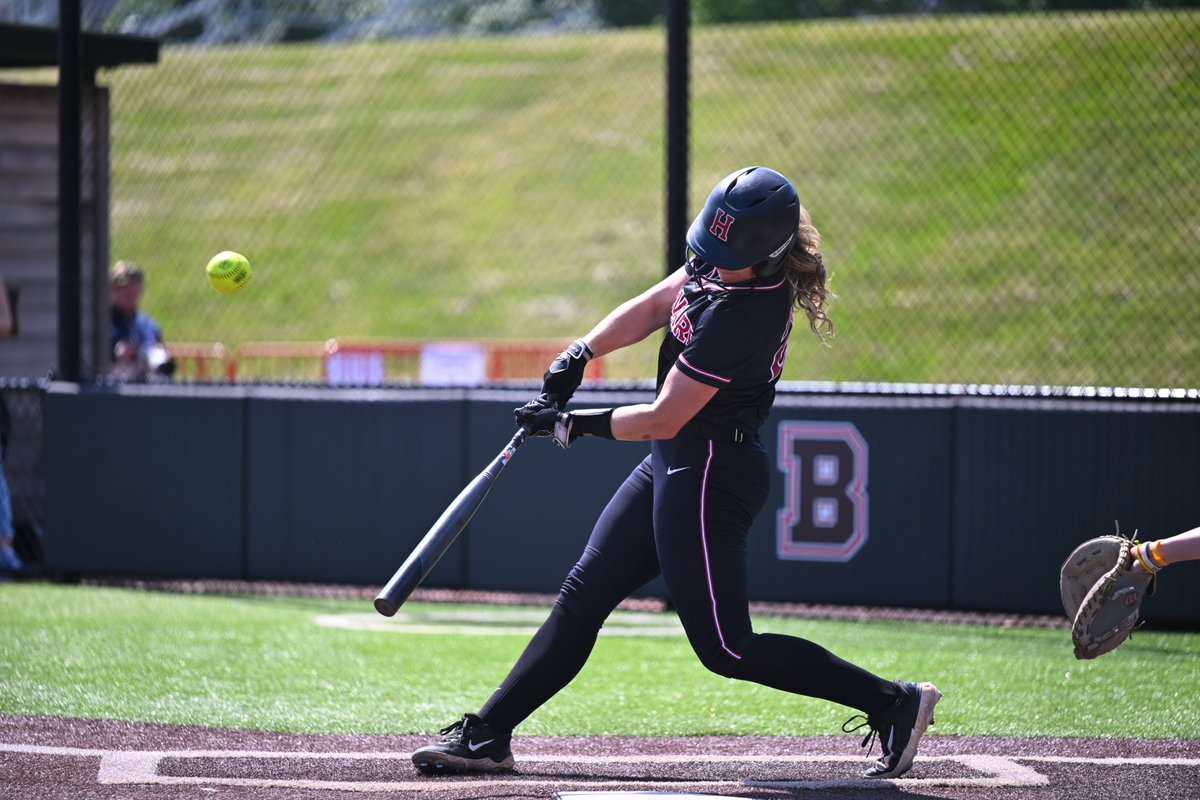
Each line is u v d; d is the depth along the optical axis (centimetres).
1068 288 4516
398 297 6319
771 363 1121
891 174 5488
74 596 2241
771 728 1439
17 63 3025
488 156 7488
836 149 5797
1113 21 4662
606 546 1195
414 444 2272
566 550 2216
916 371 4353
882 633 2012
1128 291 4431
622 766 1262
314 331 6103
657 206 6788
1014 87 5522
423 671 1694
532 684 1198
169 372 3098
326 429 2303
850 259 5028
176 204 7150
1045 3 5234
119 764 1230
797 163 5762
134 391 2370
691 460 1127
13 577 2473
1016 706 1530
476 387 2308
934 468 2086
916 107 5891
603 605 1192
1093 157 5003
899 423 2095
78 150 2414
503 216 6888
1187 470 2000
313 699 1535
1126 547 1214
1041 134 5231
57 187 2761
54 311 2983
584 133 7538
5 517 2466
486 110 7988
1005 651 1866
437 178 7325
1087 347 4231
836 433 2120
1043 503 2052
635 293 6116
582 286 6225
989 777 1204
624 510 1199
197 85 8256
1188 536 1180
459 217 6956
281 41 8962
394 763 1256
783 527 2147
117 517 2375
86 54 2811
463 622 2073
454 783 1176
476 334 5934
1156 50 4647
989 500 2072
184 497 2352
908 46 6419
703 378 1078
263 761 1255
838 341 4603
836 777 1215
